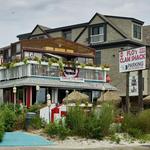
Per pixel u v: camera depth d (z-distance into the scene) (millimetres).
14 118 20453
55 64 36281
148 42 47531
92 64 38906
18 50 38531
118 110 22031
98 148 15266
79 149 14742
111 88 38938
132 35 45969
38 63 35438
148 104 31922
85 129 18234
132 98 35156
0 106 23500
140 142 18016
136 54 23719
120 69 24906
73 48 40594
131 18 45875
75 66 37500
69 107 19688
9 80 37562
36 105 25016
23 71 35781
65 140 17234
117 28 45344
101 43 46000
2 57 42094
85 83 38188
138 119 20172
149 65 23594
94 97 38281
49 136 18000
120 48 44875
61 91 36750
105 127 18375
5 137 17312
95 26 46750
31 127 20234
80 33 47781
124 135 19281
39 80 35062
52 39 39250
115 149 15133
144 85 46312
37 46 38281
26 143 15852
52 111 20531
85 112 19375
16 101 35938
